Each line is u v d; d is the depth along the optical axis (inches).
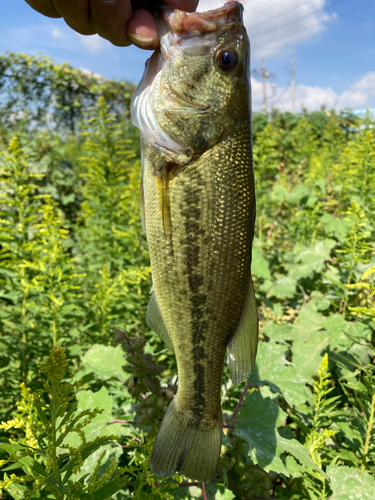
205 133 10.8
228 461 13.4
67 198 45.3
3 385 19.7
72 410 9.2
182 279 11.2
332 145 64.1
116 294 22.1
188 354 11.6
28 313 21.3
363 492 13.0
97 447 9.7
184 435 11.4
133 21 11.8
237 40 11.0
